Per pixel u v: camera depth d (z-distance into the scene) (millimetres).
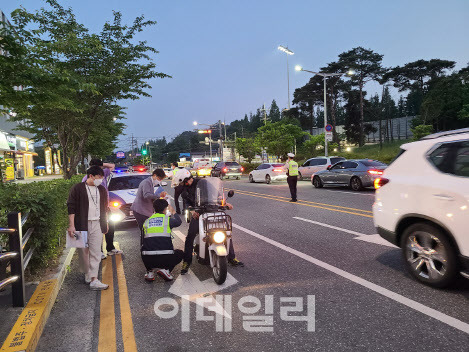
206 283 4664
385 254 5438
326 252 5762
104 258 6215
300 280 4531
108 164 6906
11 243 3672
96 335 3324
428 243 4027
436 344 2846
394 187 4426
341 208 10359
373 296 3875
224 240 4543
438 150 4066
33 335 3059
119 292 4477
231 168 29469
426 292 3883
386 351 2789
